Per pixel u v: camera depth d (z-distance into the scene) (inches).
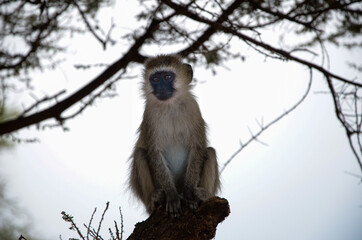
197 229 266.2
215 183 367.9
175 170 376.2
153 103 380.5
